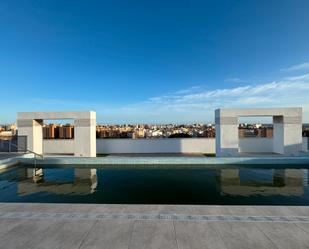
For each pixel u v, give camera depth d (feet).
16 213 12.68
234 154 43.14
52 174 31.83
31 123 44.88
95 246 9.42
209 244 9.56
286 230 10.74
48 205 13.91
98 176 30.60
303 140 48.47
